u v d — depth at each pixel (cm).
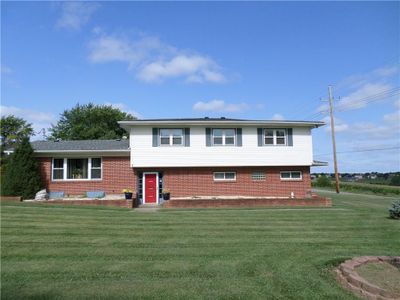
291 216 1666
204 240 1115
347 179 7675
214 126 2464
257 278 727
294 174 2544
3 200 2086
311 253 948
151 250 977
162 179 2448
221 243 1073
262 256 913
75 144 2644
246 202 2133
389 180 6588
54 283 692
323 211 1892
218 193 2459
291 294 630
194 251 966
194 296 622
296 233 1255
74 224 1363
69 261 858
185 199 2191
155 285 681
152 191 2434
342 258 876
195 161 2433
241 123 2428
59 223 1377
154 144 2420
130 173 2436
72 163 2444
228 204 2108
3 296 621
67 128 5309
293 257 902
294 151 2514
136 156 2403
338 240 1144
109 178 2425
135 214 1681
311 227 1384
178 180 2448
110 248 998
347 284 671
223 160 2448
